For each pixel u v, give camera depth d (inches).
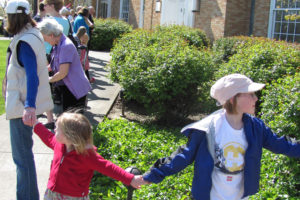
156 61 263.1
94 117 268.2
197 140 98.1
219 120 98.7
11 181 166.2
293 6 522.6
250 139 97.7
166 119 276.8
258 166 98.8
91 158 104.4
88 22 403.5
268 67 277.1
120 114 297.6
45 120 246.5
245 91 95.4
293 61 293.6
